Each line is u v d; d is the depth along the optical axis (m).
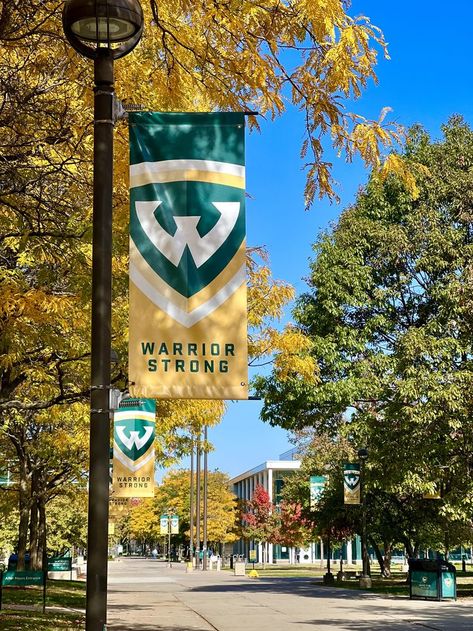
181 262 6.79
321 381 29.64
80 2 6.34
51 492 39.78
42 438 29.58
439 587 26.05
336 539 43.28
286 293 20.97
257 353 21.73
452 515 27.91
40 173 11.21
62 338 13.56
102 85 6.39
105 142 6.28
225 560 107.25
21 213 11.05
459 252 29.42
